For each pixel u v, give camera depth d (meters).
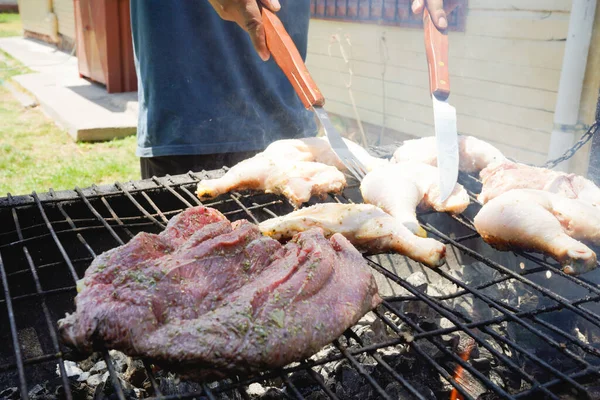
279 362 1.41
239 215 2.79
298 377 2.15
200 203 2.39
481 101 4.64
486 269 2.90
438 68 2.55
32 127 7.44
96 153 6.45
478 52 4.56
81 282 1.55
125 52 8.87
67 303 2.50
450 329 1.53
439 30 2.64
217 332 1.39
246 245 1.71
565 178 2.32
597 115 2.82
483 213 2.11
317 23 6.30
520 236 2.00
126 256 1.62
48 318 1.57
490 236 2.09
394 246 1.96
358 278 1.67
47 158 6.22
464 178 2.89
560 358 2.27
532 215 1.99
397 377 1.36
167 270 1.54
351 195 2.97
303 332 1.45
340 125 6.35
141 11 3.12
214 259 1.62
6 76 10.42
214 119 3.33
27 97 8.96
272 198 2.82
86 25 9.42
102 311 1.42
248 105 3.40
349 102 6.15
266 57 2.53
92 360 2.37
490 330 1.55
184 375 1.40
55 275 2.45
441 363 2.20
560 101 3.62
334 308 1.54
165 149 3.27
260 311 1.46
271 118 3.58
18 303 2.38
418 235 2.06
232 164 3.59
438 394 2.08
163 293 1.49
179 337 1.39
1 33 16.39
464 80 4.75
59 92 8.88
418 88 5.27
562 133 3.66
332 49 6.17
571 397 1.61
